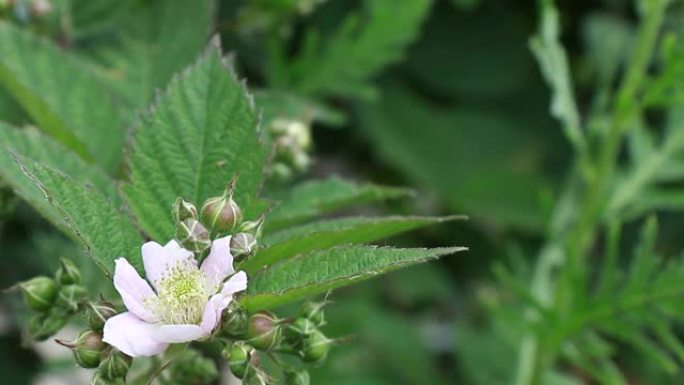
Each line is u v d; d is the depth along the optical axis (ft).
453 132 2.55
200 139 1.32
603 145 1.92
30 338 1.35
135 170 1.31
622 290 1.81
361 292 2.41
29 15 1.65
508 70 2.55
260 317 1.21
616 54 2.45
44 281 1.34
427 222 1.27
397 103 2.53
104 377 1.22
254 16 1.87
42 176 1.21
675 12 2.48
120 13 1.65
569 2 2.53
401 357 2.40
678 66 1.84
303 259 1.21
